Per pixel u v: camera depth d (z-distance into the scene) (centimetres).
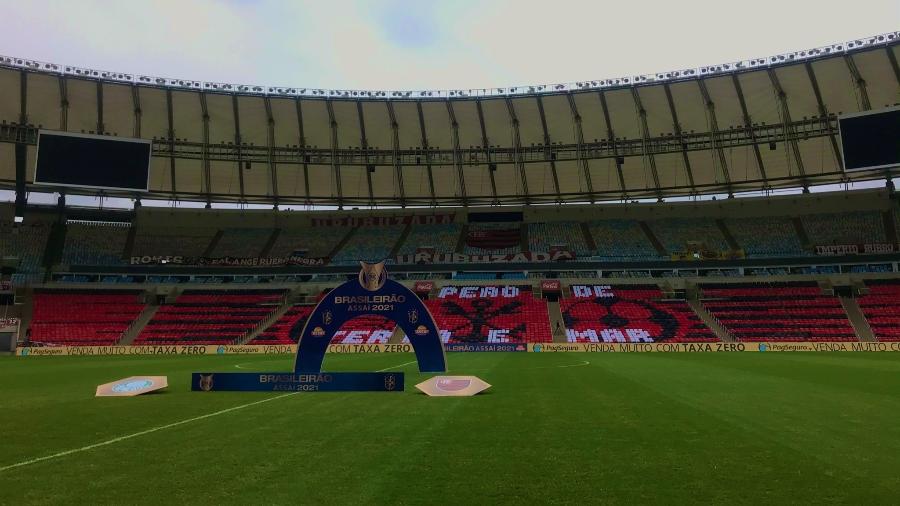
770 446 1027
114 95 5469
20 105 5294
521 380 2225
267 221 6844
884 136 4588
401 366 3130
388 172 6322
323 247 6550
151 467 897
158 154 5553
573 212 6669
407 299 2291
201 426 1242
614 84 5572
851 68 5109
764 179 5841
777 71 5284
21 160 5459
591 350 4572
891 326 4794
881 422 1267
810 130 5178
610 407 1495
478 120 5912
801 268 5641
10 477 843
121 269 5941
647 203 6556
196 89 5506
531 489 772
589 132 5847
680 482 803
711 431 1166
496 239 6519
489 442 1066
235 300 5894
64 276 5903
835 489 769
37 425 1269
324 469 877
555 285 5853
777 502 718
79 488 786
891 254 5356
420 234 6688
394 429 1195
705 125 5619
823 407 1488
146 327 5403
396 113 5903
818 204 6138
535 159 6053
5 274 5694
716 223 6359
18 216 5728
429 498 736
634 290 5762
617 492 759
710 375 2400
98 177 5062
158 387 1836
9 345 4575
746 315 5194
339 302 2275
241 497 743
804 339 4794
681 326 5128
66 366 3231
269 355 4419
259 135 5894
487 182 6328
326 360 3678
